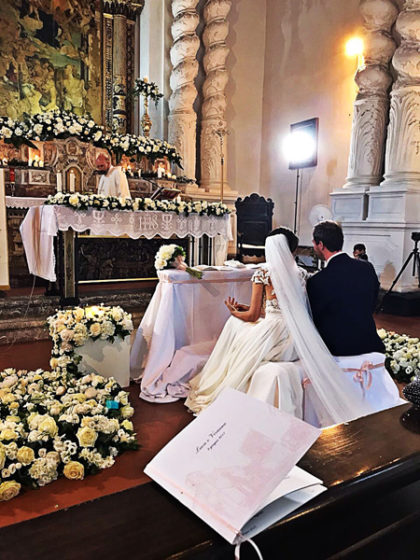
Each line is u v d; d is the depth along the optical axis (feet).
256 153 34.12
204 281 12.26
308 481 2.88
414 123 22.16
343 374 8.61
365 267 9.50
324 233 9.41
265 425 3.11
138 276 22.49
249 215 29.17
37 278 21.84
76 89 29.66
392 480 3.08
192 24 29.30
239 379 9.25
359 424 3.75
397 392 9.69
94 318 10.94
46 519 2.54
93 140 24.71
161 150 26.76
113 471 7.59
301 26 30.32
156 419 9.72
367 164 24.34
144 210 17.78
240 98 33.09
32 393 9.36
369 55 23.93
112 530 2.46
